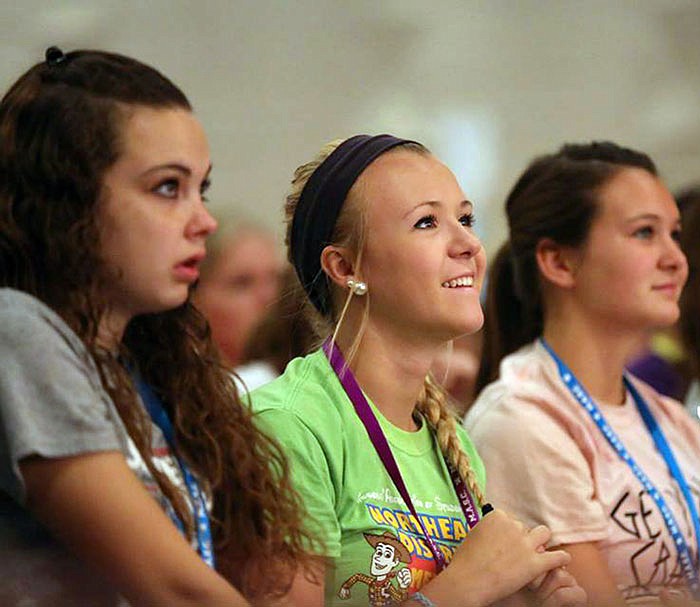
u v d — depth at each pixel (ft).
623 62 36.78
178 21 32.19
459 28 34.76
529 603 14.26
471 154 34.83
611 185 19.03
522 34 35.42
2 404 10.84
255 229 26.02
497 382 18.83
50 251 11.53
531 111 35.58
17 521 11.53
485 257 15.15
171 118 11.91
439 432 15.35
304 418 14.15
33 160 11.60
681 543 17.75
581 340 19.07
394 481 14.33
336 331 14.79
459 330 14.61
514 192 20.33
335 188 15.03
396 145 15.30
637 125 36.86
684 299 24.61
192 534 12.22
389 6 34.09
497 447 17.75
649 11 36.91
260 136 33.01
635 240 18.89
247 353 22.68
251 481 13.05
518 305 20.61
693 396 25.86
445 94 34.83
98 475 10.85
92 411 11.01
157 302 11.89
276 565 13.03
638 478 18.04
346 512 14.01
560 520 17.08
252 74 32.96
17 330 10.99
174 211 11.86
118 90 11.76
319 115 33.58
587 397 18.60
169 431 12.75
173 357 13.10
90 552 10.98
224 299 25.18
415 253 14.49
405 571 13.83
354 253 14.89
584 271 18.99
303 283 15.67
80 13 31.04
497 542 13.92
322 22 33.55
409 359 14.92
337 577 13.83
